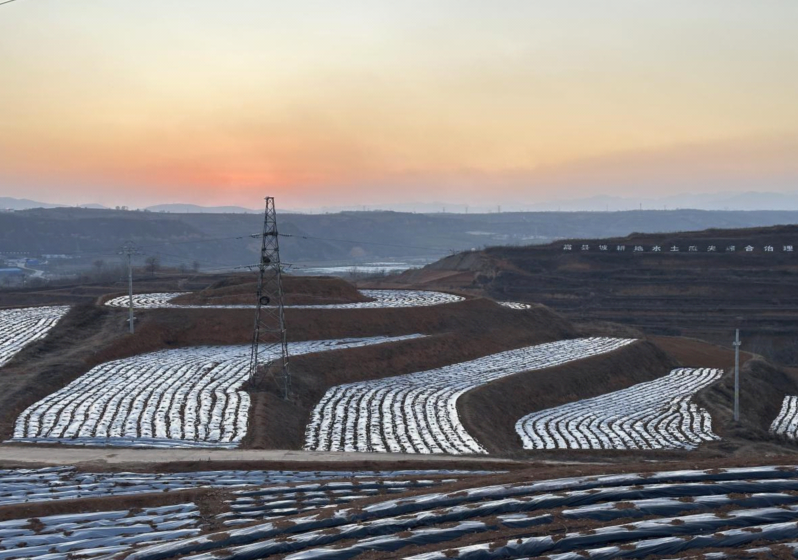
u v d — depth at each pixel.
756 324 127.56
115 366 67.88
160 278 156.88
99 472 37.75
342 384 70.94
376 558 25.03
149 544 27.14
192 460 41.06
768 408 78.94
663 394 77.88
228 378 64.25
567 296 145.62
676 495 29.80
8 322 82.12
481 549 25.14
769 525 26.83
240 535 26.97
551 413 68.69
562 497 29.38
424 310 93.06
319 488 33.69
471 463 42.16
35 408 52.81
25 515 29.98
